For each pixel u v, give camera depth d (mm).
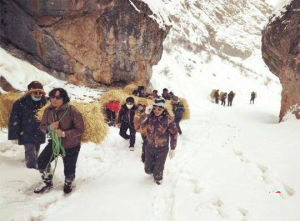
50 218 3645
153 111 4723
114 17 11984
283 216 3818
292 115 10086
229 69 40125
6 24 10320
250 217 3814
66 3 10852
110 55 12484
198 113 16844
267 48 12367
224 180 5098
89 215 3785
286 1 11344
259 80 41312
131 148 6895
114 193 4465
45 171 4273
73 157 4281
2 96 5762
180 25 39562
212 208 4012
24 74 9234
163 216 3867
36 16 10727
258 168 5777
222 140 8328
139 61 13805
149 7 13336
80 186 4648
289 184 4848
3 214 3523
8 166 4977
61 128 4168
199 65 35344
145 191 4594
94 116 5039
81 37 11609
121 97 9000
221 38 47188
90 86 12242
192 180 5078
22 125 4754
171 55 32531
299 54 10008
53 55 11328
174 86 25109
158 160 4773
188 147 7531
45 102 5035
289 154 6297
